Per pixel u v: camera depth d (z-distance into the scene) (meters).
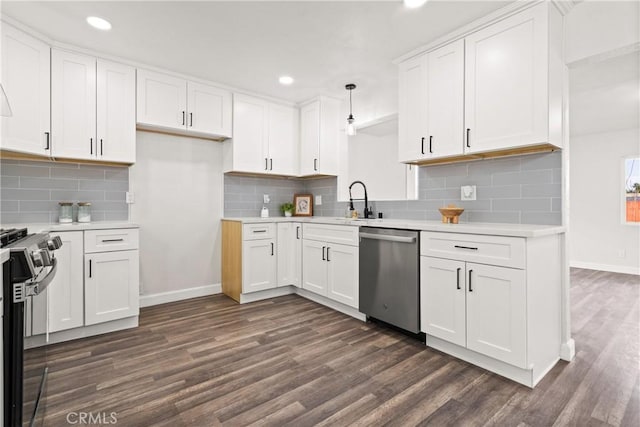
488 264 1.87
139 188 3.16
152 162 3.23
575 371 1.92
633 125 4.73
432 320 2.18
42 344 1.50
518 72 1.98
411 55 2.59
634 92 3.37
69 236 2.31
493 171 2.42
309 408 1.58
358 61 2.77
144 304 3.19
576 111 4.04
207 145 3.58
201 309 3.09
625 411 1.55
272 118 3.72
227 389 1.74
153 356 2.12
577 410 1.56
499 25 2.07
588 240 5.30
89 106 2.61
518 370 1.80
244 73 3.05
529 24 1.94
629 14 1.80
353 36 2.38
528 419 1.49
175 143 3.37
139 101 2.86
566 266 2.06
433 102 2.44
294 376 1.87
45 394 1.62
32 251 1.28
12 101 2.20
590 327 2.64
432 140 2.44
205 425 1.46
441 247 2.12
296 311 3.03
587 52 1.94
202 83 3.22
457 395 1.68
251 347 2.25
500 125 2.06
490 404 1.61
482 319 1.90
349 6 2.03
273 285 3.45
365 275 2.66
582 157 5.36
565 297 2.06
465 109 2.24
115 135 2.73
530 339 1.74
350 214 3.41
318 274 3.21
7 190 2.54
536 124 1.91
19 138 2.24
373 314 2.60
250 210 3.90
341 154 3.84
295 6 2.03
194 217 3.50
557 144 1.97
